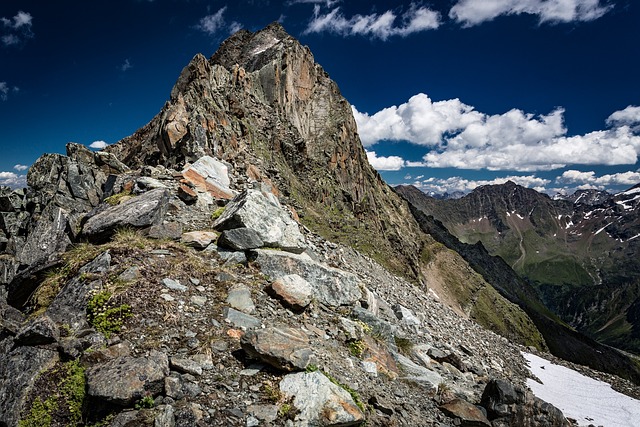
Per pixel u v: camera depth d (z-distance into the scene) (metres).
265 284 12.92
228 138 47.12
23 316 10.14
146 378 7.30
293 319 11.69
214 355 8.78
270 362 8.63
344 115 98.00
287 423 7.44
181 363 8.06
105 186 24.78
